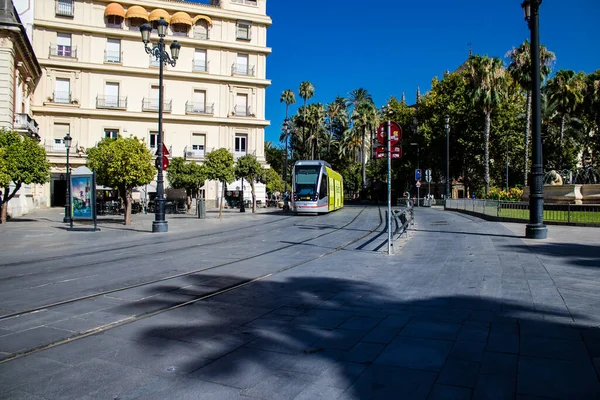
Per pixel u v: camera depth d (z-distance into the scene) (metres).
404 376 3.79
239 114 48.03
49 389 3.64
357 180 76.94
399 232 13.66
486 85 40.41
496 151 48.72
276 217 28.16
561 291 6.67
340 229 18.92
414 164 55.16
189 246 13.57
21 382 3.78
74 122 42.44
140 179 21.42
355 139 70.69
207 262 10.35
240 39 47.84
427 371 3.88
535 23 13.41
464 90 47.25
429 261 9.87
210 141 46.81
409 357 4.22
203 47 46.56
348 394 3.48
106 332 5.16
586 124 53.56
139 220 26.03
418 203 44.47
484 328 5.04
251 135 48.31
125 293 7.18
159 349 4.57
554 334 4.77
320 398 3.42
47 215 30.72
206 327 5.32
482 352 4.30
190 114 45.75
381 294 6.89
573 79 45.41
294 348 4.55
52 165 41.50
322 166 29.58
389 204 11.13
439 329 5.05
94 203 18.95
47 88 41.50
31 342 4.80
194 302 6.57
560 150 47.62
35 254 11.95
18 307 6.30
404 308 6.02
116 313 5.98
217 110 47.12
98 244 14.21
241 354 4.40
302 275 8.57
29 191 35.09
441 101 49.41
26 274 8.91
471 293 6.74
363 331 5.05
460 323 5.26
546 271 8.25
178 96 45.81
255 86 48.38
